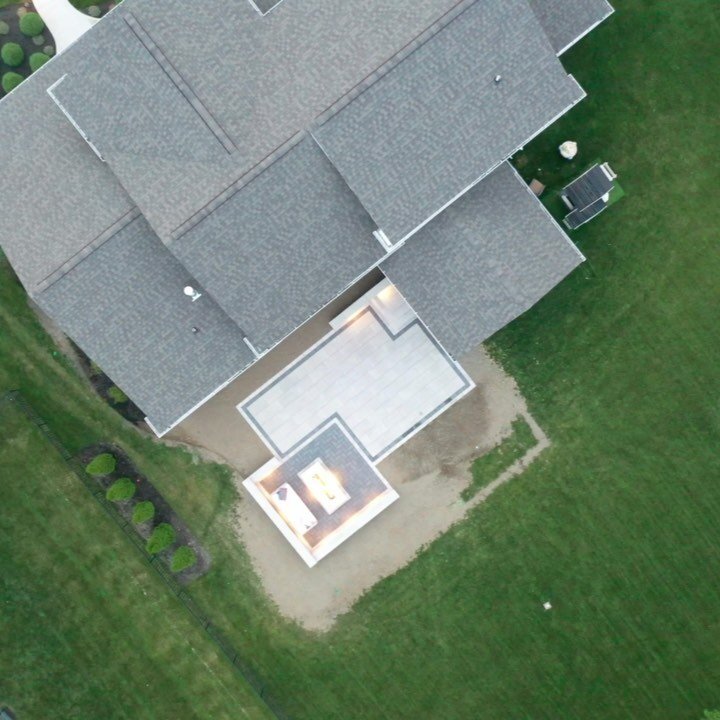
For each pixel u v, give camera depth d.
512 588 36.88
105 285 30.53
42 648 37.59
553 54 29.17
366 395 36.22
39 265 30.23
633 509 36.38
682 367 35.72
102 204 30.17
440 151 29.56
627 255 35.44
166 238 29.17
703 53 34.59
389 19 28.72
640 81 34.75
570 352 35.91
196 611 37.34
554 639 37.00
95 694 37.72
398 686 37.47
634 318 35.66
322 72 28.97
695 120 34.81
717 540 36.25
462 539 36.78
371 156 29.16
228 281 30.31
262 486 36.78
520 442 36.31
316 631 37.41
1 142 30.70
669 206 35.16
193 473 36.88
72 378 36.56
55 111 30.47
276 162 28.91
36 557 37.28
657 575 36.56
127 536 37.16
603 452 36.22
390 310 35.66
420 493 36.72
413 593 37.09
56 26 34.91
